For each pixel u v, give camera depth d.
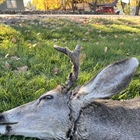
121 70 0.47
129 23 2.40
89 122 0.47
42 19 2.23
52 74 0.87
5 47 1.11
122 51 1.12
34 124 0.49
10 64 0.93
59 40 1.38
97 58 1.03
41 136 0.50
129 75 0.47
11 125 0.50
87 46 1.16
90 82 0.47
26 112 0.50
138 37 1.55
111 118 0.48
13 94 0.73
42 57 0.98
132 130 0.48
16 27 1.63
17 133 0.50
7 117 0.50
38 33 1.43
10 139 0.60
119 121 0.48
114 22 2.36
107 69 0.46
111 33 1.71
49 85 0.78
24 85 0.78
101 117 0.48
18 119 0.50
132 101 0.52
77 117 0.48
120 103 0.51
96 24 2.03
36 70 0.89
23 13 4.64
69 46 1.15
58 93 0.49
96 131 0.47
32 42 1.26
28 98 0.72
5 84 0.79
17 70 0.89
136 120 0.48
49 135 0.50
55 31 1.58
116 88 0.47
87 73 0.86
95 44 1.22
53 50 1.04
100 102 0.50
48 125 0.49
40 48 1.09
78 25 1.92
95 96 0.47
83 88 0.48
